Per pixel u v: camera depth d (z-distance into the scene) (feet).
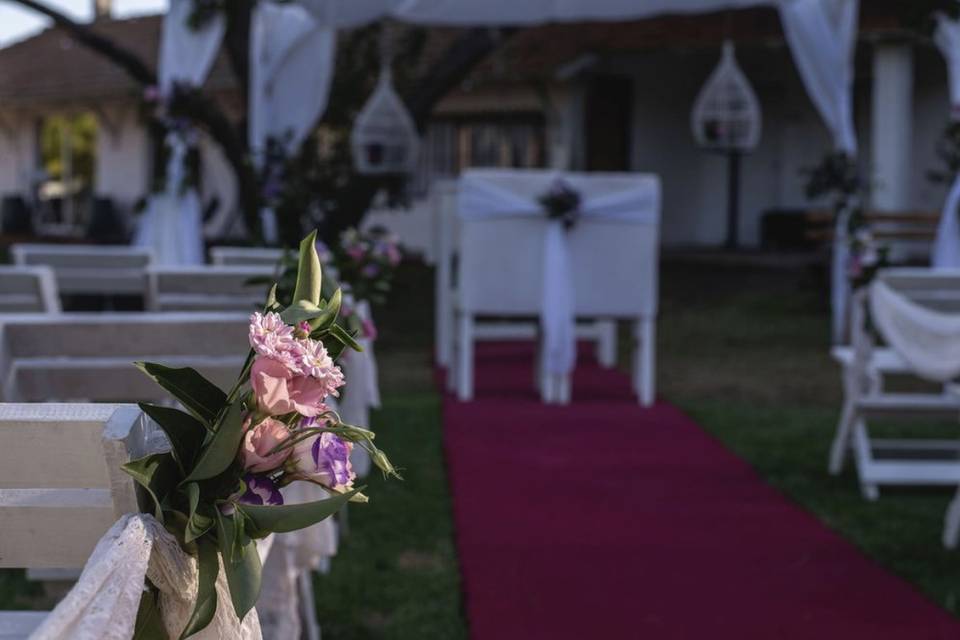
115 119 72.13
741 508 17.67
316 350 4.94
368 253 16.30
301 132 34.99
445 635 12.42
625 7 37.09
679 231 67.26
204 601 4.86
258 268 15.30
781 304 44.45
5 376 9.79
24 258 19.43
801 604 13.52
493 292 26.11
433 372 30.76
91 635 4.13
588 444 22.06
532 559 15.05
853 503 18.04
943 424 23.99
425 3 36.09
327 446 5.09
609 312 26.23
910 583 14.30
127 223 71.51
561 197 25.35
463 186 25.85
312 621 11.22
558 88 58.34
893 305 17.06
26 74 77.41
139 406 5.01
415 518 16.90
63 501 5.32
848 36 34.58
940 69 60.54
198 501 4.91
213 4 32.32
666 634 12.54
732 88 40.45
